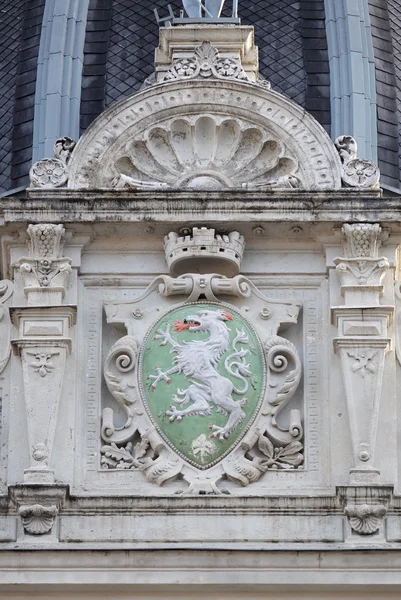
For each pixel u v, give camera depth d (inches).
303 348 1266.0
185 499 1221.7
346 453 1238.9
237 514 1221.7
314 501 1221.7
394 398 1252.5
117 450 1246.3
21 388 1253.7
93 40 1440.7
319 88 1419.8
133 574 1199.6
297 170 1290.6
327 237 1273.4
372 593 1201.4
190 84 1301.7
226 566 1200.2
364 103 1408.7
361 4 1449.3
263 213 1267.2
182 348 1257.4
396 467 1240.8
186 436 1244.5
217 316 1264.8
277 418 1252.5
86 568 1200.8
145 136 1298.0
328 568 1200.2
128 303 1270.9
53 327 1254.9
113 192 1269.7
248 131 1301.7
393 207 1267.2
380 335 1253.1
